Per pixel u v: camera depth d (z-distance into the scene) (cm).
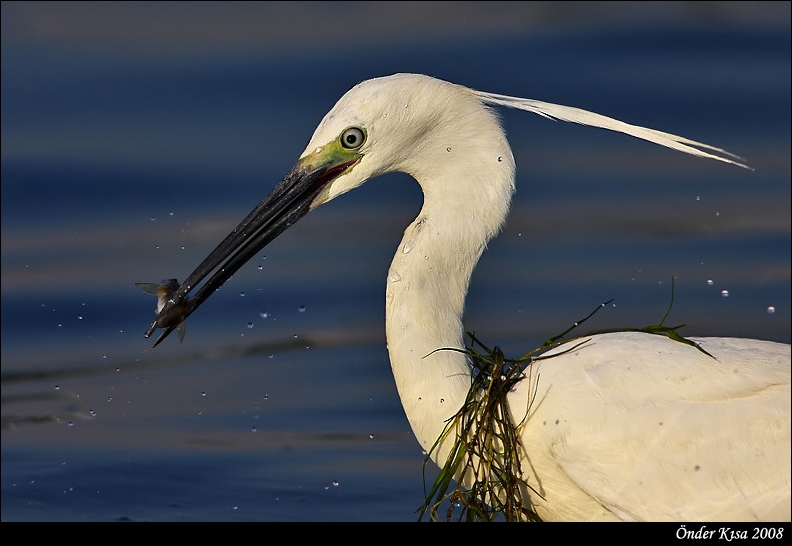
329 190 923
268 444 1270
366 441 1276
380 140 909
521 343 1396
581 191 1695
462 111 905
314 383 1389
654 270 1526
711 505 814
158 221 1656
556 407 859
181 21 2077
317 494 1178
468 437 887
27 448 1277
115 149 1781
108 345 1482
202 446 1271
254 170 1719
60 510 1155
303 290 1548
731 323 1421
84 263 1588
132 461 1242
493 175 910
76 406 1359
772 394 824
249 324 1488
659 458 826
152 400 1366
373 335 1489
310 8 2109
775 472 806
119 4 2102
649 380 845
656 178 1720
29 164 1750
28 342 1488
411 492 1179
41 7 2073
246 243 930
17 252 1620
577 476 847
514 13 2069
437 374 894
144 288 939
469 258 916
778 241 1574
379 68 1875
